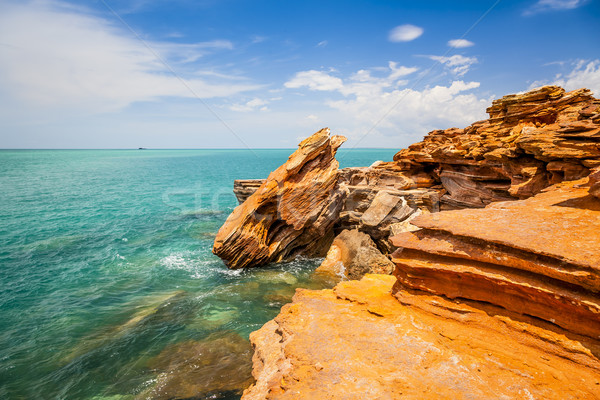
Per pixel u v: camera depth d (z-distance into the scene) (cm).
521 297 772
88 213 4106
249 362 1138
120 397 1002
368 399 630
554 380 637
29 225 3378
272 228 2303
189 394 991
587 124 1408
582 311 677
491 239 789
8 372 1143
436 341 786
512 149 1830
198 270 2167
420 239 952
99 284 1930
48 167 12369
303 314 994
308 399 649
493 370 679
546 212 901
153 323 1454
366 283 1173
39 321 1496
